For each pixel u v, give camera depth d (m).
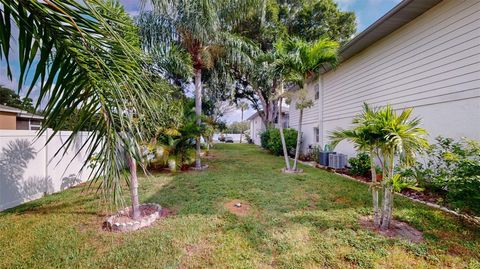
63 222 3.46
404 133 2.78
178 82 8.54
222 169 8.05
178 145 7.89
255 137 26.08
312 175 6.83
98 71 1.70
